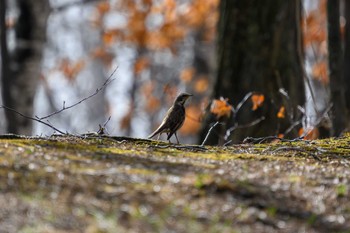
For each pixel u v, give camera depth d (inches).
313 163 424.2
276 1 695.7
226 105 663.1
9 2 1015.0
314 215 333.7
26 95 960.9
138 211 319.0
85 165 372.5
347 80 802.2
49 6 980.6
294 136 649.6
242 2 700.7
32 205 317.1
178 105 574.6
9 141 420.2
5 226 297.7
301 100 693.9
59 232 295.0
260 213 330.3
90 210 316.2
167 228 306.3
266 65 693.3
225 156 427.8
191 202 332.8
